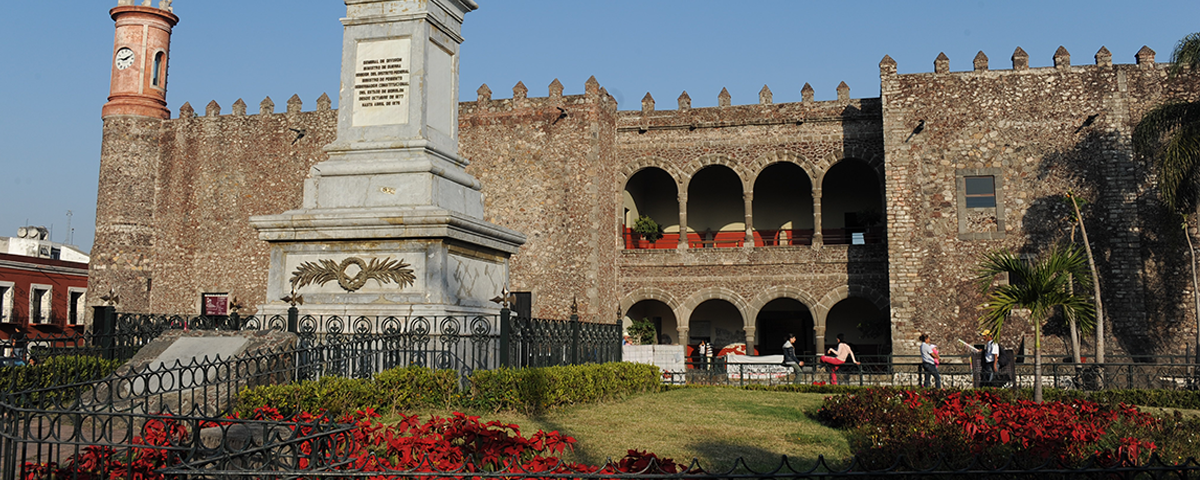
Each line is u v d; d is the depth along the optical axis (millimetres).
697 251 35844
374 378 10945
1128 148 30844
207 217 38750
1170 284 30094
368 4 13695
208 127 39281
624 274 36344
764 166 35656
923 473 5273
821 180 35031
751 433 11008
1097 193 30828
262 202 38312
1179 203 27062
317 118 38219
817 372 28156
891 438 9695
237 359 9398
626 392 15477
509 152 35719
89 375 12109
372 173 13039
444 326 12031
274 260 12984
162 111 40000
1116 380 26016
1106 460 6941
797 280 34938
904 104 32562
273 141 38594
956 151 32000
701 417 12422
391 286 12461
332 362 11477
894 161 32312
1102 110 31250
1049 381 27016
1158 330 29938
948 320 31156
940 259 31531
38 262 45312
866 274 34344
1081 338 30031
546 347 13562
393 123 13367
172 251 38781
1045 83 31812
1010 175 31531
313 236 12734
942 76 32438
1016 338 30500
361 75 13562
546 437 6680
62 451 8484
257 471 5547
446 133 14117
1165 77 31078
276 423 5855
